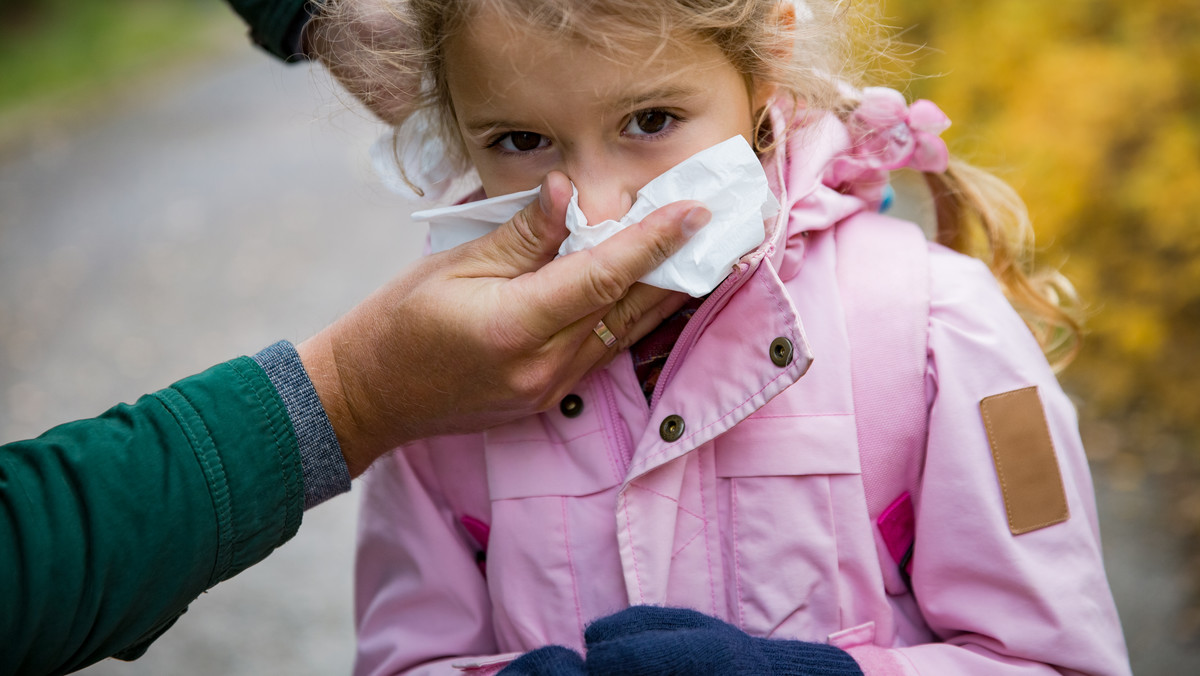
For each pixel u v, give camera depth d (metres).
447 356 1.06
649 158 1.03
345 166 8.42
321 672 2.94
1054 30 3.48
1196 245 2.80
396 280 1.12
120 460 0.98
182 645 3.09
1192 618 2.26
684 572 1.11
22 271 6.51
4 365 5.15
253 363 1.07
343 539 3.59
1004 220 1.45
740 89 1.07
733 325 1.07
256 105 11.03
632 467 1.09
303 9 1.45
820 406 1.11
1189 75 2.93
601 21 0.93
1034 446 1.08
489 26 0.95
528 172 1.06
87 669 2.99
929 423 1.11
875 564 1.10
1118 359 3.11
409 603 1.26
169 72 13.27
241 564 1.06
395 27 1.16
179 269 6.31
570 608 1.13
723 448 1.12
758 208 1.01
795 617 1.09
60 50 13.33
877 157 1.26
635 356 1.18
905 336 1.12
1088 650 1.03
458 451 1.25
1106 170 3.02
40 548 0.94
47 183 8.54
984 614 1.07
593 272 1.00
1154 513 2.64
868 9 1.28
